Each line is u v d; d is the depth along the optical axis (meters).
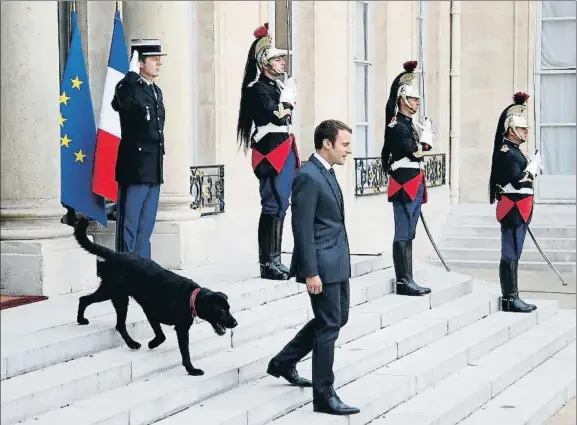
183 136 11.57
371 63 18.53
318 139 8.21
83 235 8.27
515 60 20.78
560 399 10.84
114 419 7.19
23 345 7.72
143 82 9.80
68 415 7.14
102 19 11.64
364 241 17.59
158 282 8.11
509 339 12.23
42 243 9.40
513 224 12.95
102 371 7.70
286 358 8.49
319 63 16.17
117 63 10.34
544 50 20.97
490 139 21.00
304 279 8.12
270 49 10.88
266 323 9.63
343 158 8.21
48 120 9.51
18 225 9.47
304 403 8.54
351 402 8.70
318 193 8.09
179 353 8.46
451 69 20.83
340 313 8.27
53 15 9.56
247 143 11.02
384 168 12.03
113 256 8.31
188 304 7.99
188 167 11.71
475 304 12.55
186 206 11.69
